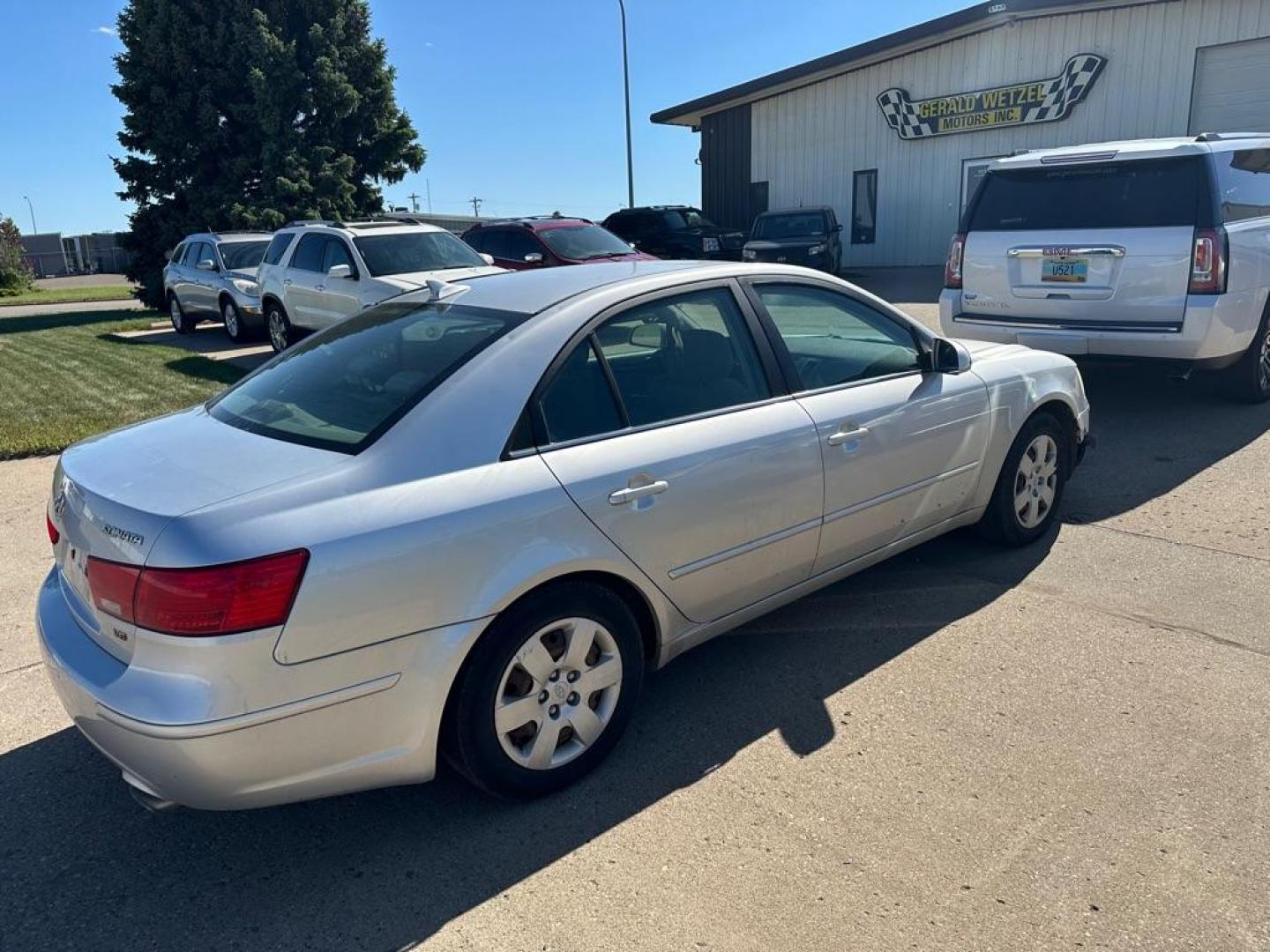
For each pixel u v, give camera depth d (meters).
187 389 10.17
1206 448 6.48
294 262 12.05
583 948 2.38
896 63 21.61
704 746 3.26
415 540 2.58
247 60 21.28
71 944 2.48
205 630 2.33
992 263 7.46
